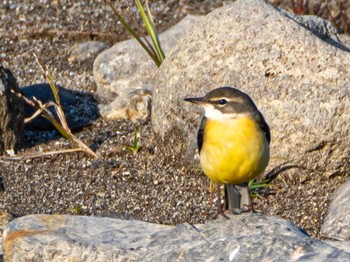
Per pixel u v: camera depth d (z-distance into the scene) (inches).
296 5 802.2
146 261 411.8
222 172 429.7
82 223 454.6
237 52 554.9
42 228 446.3
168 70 577.6
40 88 689.6
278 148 543.2
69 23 822.5
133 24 816.3
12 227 448.1
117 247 423.5
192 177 570.6
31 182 577.0
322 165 546.9
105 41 796.6
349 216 503.2
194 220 532.1
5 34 805.9
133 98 660.7
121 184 571.5
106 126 648.4
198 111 556.7
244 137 423.2
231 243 405.7
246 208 451.2
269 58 547.2
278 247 398.0
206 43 567.2
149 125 645.9
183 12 836.6
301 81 540.7
